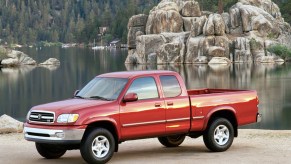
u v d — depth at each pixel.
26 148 17.09
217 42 125.62
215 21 126.06
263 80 76.25
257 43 126.88
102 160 13.34
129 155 15.23
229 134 15.45
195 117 14.73
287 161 13.80
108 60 159.12
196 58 126.31
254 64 119.31
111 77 14.59
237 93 15.55
